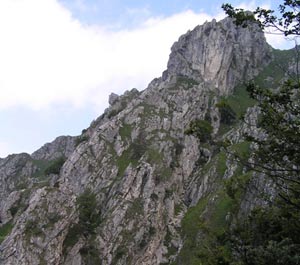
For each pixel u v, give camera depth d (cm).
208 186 13638
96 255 11481
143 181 13625
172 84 19125
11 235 11075
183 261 10812
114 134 16388
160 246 12131
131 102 18038
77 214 12012
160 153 15150
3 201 18288
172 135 16175
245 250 3334
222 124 16938
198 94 17888
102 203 13438
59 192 12156
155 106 17562
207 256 3691
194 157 15612
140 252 11838
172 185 14188
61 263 10938
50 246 10794
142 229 12281
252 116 11531
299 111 2611
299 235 3262
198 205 13088
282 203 3219
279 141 2620
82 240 11619
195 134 2861
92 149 15875
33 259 10388
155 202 13112
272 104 2806
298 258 3059
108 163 15088
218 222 10069
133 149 15400
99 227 12262
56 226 11206
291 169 2658
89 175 14850
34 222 11156
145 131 16238
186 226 12294
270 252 3172
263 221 3712
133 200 13100
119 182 13888
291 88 2623
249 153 2939
